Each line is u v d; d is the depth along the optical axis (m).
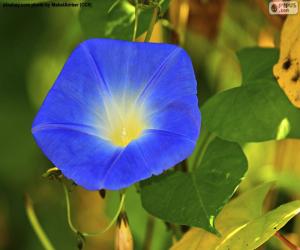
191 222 0.53
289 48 0.55
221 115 0.56
